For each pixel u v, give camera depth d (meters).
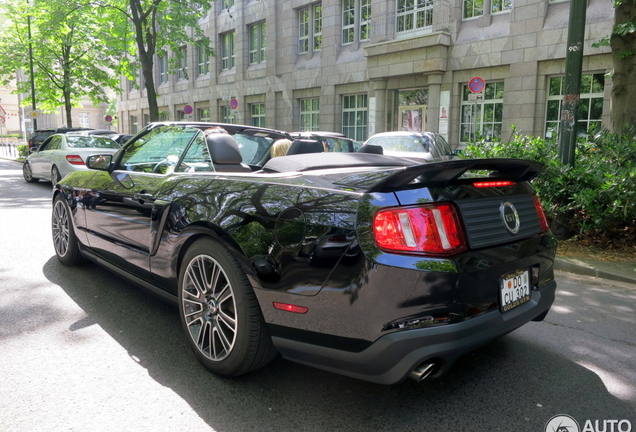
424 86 18.11
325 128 22.19
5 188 13.30
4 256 5.66
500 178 2.74
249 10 26.45
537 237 2.88
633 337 3.68
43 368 2.99
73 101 30.83
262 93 26.03
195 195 3.13
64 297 4.27
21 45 27.14
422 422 2.49
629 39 8.06
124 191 3.90
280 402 2.66
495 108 16.41
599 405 2.68
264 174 3.04
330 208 2.43
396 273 2.22
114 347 3.30
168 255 3.29
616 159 7.07
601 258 6.01
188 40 19.84
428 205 2.31
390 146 11.72
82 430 2.36
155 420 2.46
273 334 2.63
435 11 17.19
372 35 19.20
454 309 2.28
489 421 2.51
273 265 2.56
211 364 2.93
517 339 3.60
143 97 38.84
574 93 6.98
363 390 2.81
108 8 19.30
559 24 14.46
